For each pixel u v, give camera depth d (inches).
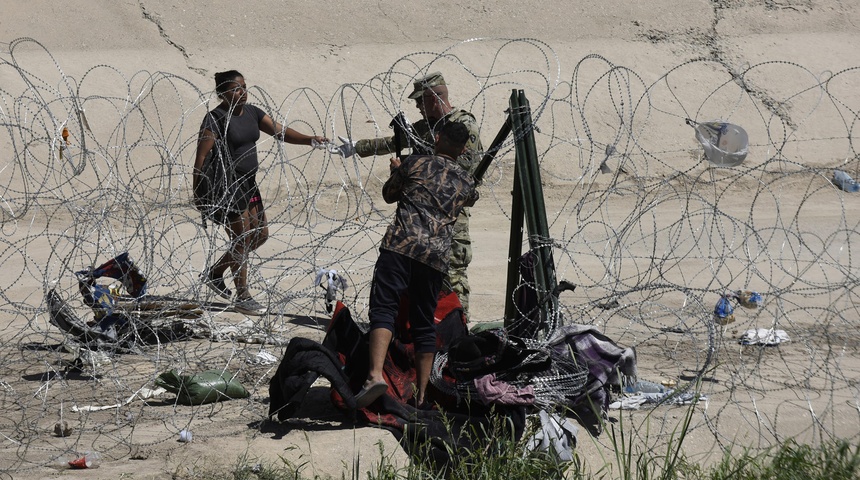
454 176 567.2
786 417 598.2
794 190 1931.6
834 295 941.2
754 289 984.3
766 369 679.7
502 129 664.4
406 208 558.3
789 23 3088.1
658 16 2994.6
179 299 682.8
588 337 578.6
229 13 2792.8
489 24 2878.9
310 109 2207.2
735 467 516.7
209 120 785.6
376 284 550.0
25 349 714.8
